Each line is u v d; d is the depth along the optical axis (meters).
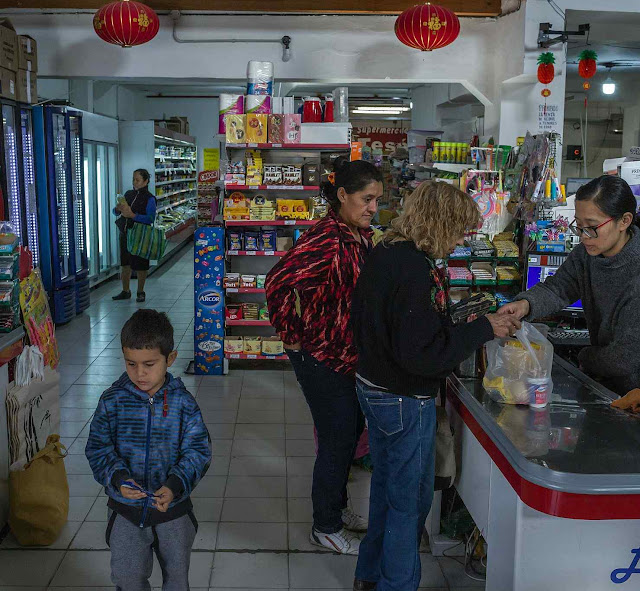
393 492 2.54
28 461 3.25
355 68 7.08
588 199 2.59
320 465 3.14
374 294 2.38
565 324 4.05
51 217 7.55
